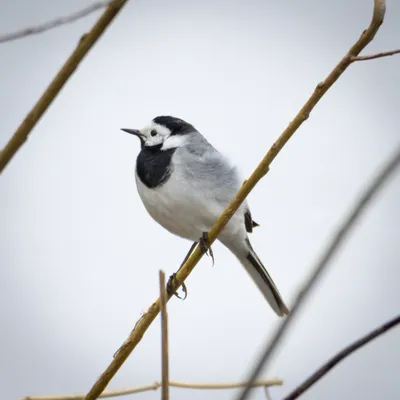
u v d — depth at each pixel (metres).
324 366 4.68
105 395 6.28
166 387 3.98
